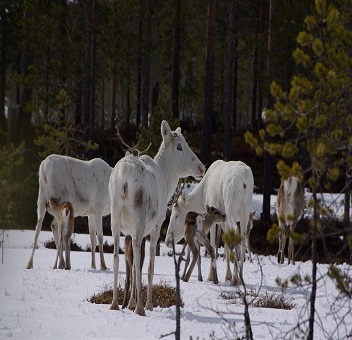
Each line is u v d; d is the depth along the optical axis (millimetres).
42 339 14367
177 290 13633
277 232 12852
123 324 16609
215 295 23156
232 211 27062
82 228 54188
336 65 13375
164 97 53062
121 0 75750
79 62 66438
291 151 12930
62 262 29781
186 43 95000
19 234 49031
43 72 67312
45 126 53156
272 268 32438
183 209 29828
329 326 17312
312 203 13195
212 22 57719
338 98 26438
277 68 56969
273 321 18047
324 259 40250
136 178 18516
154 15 89250
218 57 95062
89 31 65938
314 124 12945
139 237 18516
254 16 86250
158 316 18094
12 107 21156
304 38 13555
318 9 13492
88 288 23406
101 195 32094
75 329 15758
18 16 73750
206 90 58094
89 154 66438
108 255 38781
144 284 23438
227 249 27719
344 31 13484
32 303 19719
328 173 13102
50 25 65812
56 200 30781
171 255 42500
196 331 16172
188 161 21328
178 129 21750
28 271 28172
